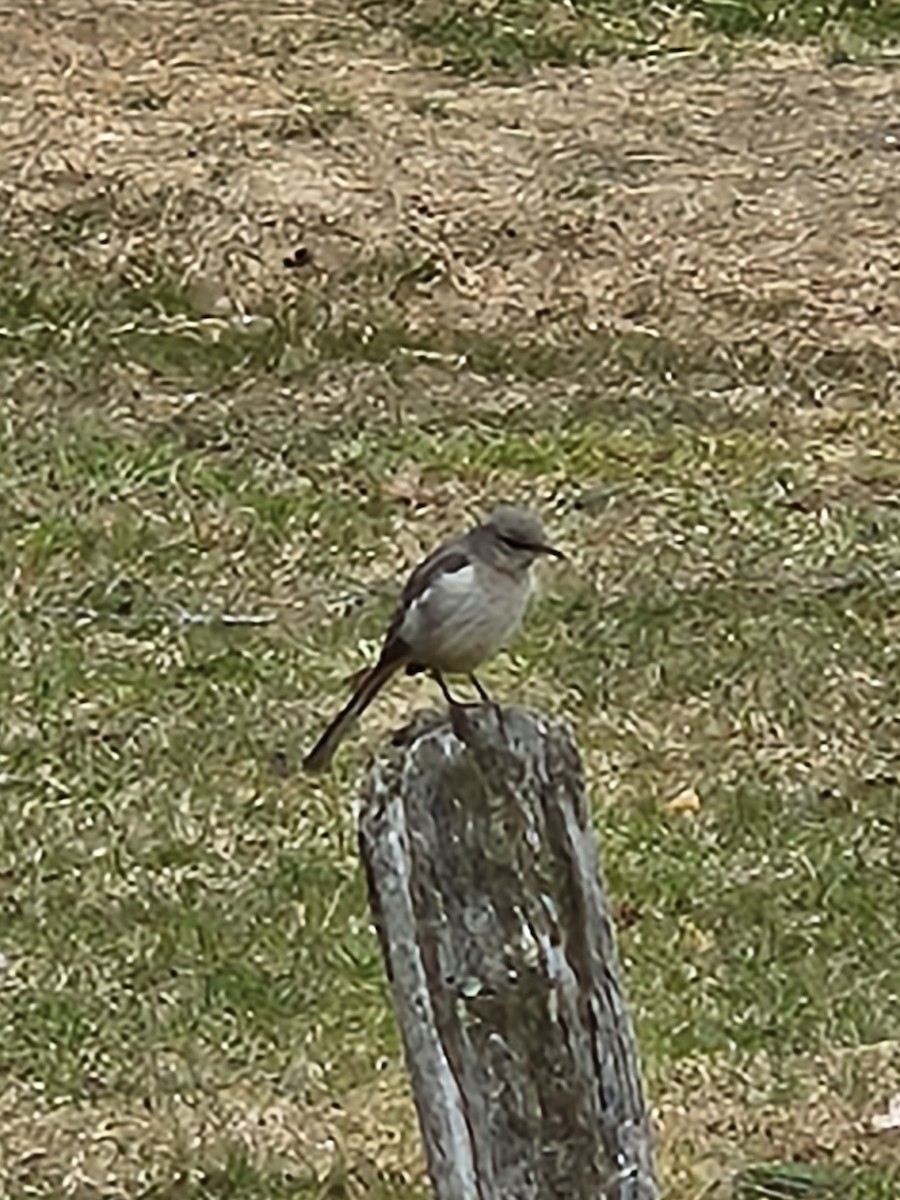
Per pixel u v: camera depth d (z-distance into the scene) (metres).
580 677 16.89
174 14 28.59
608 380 21.78
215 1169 12.32
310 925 14.18
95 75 27.12
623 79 27.86
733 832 15.19
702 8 29.52
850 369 22.08
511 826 8.68
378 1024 13.40
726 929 14.23
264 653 17.19
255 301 22.91
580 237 24.19
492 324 22.66
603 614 17.69
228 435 20.58
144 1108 12.83
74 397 21.22
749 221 24.72
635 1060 8.75
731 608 17.83
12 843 14.97
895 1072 13.09
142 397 21.27
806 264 23.98
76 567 18.28
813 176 25.70
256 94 26.86
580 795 8.77
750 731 16.38
